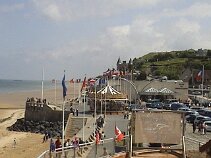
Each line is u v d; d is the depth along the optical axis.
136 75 115.69
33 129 73.06
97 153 22.22
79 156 21.47
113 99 66.50
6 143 60.00
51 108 76.12
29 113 80.38
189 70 141.75
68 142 32.16
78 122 57.97
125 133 31.19
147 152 16.06
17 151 52.75
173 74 166.62
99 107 68.06
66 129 56.56
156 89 94.12
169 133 15.86
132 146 16.05
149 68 182.88
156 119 16.06
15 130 74.94
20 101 152.12
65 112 72.00
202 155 17.48
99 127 46.00
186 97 95.94
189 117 53.94
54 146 26.31
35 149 52.94
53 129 67.06
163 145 16.97
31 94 190.88
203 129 43.00
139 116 16.16
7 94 191.38
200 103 89.94
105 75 76.00
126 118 56.69
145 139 15.95
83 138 38.66
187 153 17.48
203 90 109.31
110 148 22.92
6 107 127.31
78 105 79.12
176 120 15.96
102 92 66.81
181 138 15.80
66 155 20.52
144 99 93.31
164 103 78.38
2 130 75.19
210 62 173.50
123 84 90.56
